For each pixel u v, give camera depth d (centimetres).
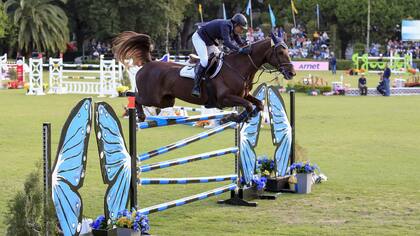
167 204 1088
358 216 1143
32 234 812
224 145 1958
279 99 1375
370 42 8762
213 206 1228
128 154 1004
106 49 7881
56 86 4050
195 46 1266
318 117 2780
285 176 1377
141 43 1345
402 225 1079
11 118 2597
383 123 2583
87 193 1298
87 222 947
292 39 8169
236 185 1249
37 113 2792
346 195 1315
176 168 1588
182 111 2502
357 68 6775
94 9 7531
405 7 8512
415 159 1742
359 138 2139
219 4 8888
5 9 6762
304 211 1184
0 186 1333
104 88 3841
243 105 1235
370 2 8438
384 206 1216
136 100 1340
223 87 1245
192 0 8688
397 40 8662
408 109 3200
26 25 6894
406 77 5978
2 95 3831
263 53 1248
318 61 7244
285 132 1390
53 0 7300
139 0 7425
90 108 903
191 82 1268
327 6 8600
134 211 961
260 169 1359
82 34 8075
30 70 3888
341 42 8812
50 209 828
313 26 8506
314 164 1515
